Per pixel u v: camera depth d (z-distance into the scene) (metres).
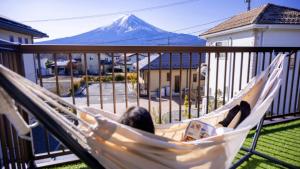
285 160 1.99
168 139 0.94
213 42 12.45
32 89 0.78
